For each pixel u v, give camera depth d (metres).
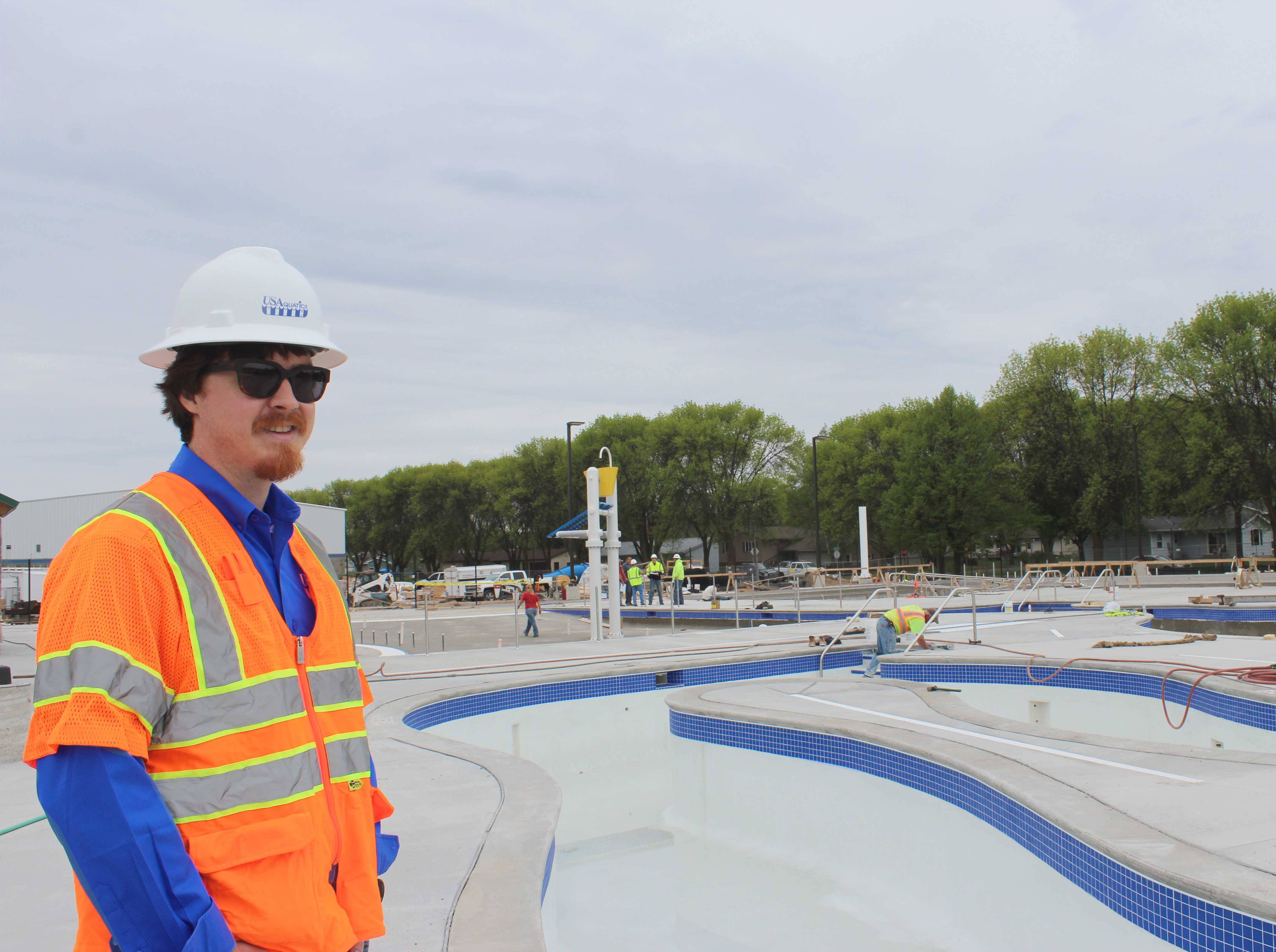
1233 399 47.94
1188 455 49.59
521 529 72.06
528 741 10.52
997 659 10.59
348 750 1.77
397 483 79.69
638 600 27.81
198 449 1.75
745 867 7.22
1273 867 3.78
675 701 9.09
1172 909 3.72
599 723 11.03
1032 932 4.94
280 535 1.78
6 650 17.81
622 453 64.19
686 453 63.25
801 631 16.70
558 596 41.69
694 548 79.81
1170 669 8.90
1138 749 6.16
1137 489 49.53
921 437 54.09
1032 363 56.59
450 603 40.50
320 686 1.75
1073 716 9.82
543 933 3.39
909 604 21.89
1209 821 4.47
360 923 1.71
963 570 53.12
